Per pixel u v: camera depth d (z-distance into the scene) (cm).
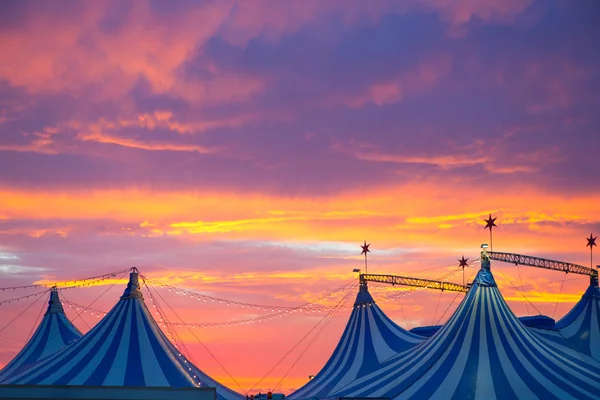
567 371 4356
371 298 5541
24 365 5131
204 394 3734
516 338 4431
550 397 4150
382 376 4681
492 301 4534
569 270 5544
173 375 4147
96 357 4131
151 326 4341
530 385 4216
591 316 5488
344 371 5181
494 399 4166
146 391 3691
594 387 4259
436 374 4359
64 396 3616
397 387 4425
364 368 5103
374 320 5412
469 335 4447
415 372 4469
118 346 4184
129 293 4400
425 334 5778
